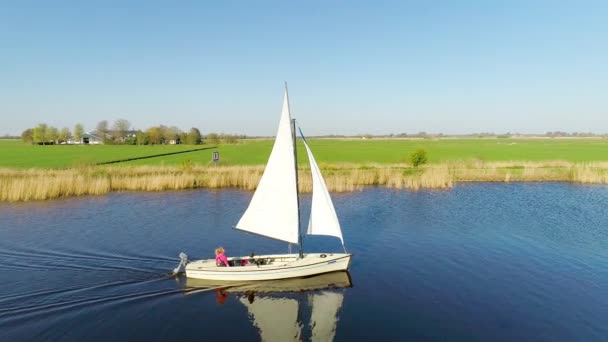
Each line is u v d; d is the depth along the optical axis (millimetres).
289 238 22391
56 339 15219
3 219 34281
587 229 31375
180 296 19219
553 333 16094
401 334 15867
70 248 26125
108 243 27375
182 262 21781
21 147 132875
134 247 26594
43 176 49281
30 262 23422
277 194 22406
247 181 51812
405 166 67250
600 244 27578
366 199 43875
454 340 15461
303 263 21531
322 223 22531
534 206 40000
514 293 19797
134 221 33875
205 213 37062
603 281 21250
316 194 22453
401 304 18562
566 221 33938
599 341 15523
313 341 15305
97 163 73250
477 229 31578
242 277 20875
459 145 149000
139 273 21953
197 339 15406
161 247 26750
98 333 15719
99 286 20094
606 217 35250
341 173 57312
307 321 16922
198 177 53250
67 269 22297
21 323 16344
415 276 22016
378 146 145000
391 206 40250
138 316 17172
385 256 25422
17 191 42844
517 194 46469
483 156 92250
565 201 42344
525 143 166375
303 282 21109
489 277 21859
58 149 120750
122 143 162000
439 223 33500
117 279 21078
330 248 27250
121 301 18562
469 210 38281
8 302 18203
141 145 152000
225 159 86250
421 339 15508
